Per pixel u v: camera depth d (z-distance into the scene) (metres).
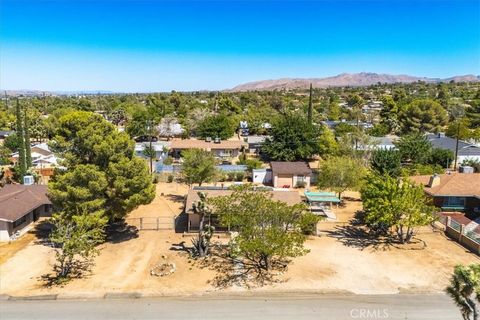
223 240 34.31
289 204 35.59
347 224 38.66
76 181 31.80
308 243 33.50
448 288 16.77
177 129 102.25
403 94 168.12
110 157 32.69
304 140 68.06
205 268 28.53
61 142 33.00
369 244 33.28
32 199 37.38
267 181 57.25
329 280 26.72
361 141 59.66
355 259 30.17
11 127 107.00
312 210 42.59
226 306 23.33
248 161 63.38
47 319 21.73
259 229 26.66
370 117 131.12
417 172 53.41
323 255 30.91
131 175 32.47
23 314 22.20
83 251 28.12
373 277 27.17
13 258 29.98
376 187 34.69
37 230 36.25
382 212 32.41
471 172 44.28
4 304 23.30
